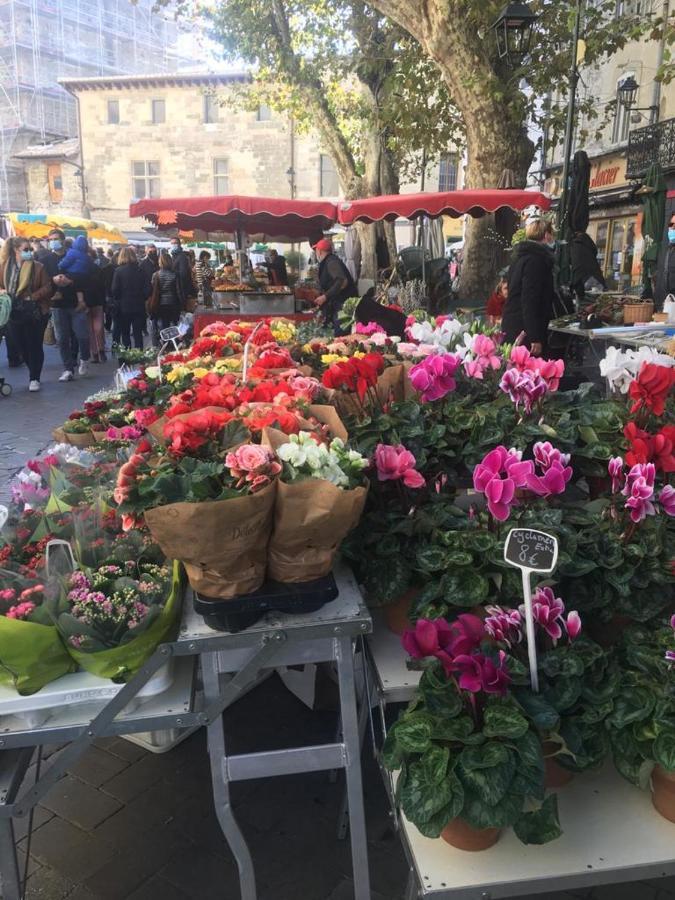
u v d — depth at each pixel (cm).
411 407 266
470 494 275
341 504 160
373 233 1448
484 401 307
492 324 830
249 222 1134
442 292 1152
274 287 1077
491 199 852
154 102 3353
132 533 202
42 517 228
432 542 207
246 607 168
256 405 234
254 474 160
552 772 176
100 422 356
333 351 402
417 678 191
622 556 202
